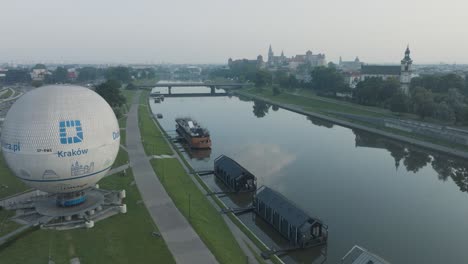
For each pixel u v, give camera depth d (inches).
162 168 3609.7
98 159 2190.0
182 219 2429.9
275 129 6658.5
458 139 5098.4
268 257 2209.6
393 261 2265.0
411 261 2272.4
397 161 4645.7
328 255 2343.8
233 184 3408.0
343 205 3159.5
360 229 2701.8
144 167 3597.4
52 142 2014.0
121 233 2188.7
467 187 3732.8
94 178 2246.6
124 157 3912.4
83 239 2087.8
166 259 1951.3
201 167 4190.5
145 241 2118.6
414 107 6776.6
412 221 2864.2
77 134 2068.2
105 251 1987.0
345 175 4013.3
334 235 2600.9
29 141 2006.6
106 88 6737.2
